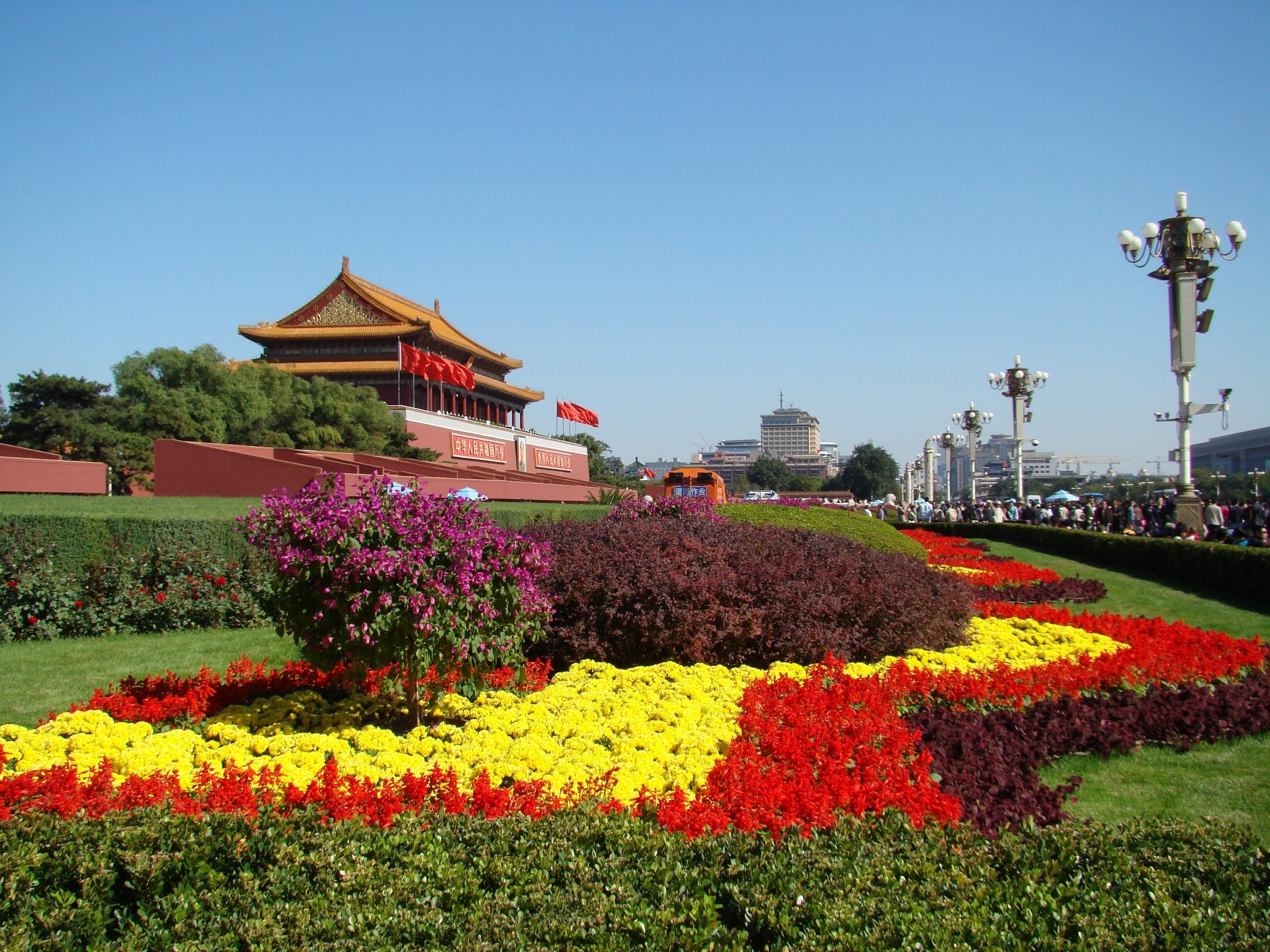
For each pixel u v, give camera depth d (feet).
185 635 35.53
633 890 12.14
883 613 30.96
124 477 105.50
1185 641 33.96
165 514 41.50
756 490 431.43
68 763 17.90
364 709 24.08
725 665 29.96
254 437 125.08
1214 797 20.38
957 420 175.01
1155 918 11.83
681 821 14.52
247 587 38.19
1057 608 47.67
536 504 98.73
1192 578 56.18
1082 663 28.94
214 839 13.14
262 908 11.66
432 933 11.13
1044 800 18.28
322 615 21.30
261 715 22.86
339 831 13.65
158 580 37.55
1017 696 25.67
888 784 16.49
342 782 16.17
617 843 13.47
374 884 12.24
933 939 11.02
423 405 211.82
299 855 12.92
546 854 13.10
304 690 25.77
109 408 111.34
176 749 19.45
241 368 138.72
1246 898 12.50
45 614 34.65
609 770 18.15
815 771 18.21
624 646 29.89
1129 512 91.71
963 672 28.22
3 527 34.83
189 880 12.46
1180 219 63.46
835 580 31.63
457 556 22.17
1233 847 14.07
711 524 37.68
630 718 22.15
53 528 35.91
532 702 24.48
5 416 118.62
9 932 11.07
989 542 100.99
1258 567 48.47
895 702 24.58
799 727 20.36
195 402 120.06
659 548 32.35
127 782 16.42
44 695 26.22
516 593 23.44
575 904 11.81
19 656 31.07
